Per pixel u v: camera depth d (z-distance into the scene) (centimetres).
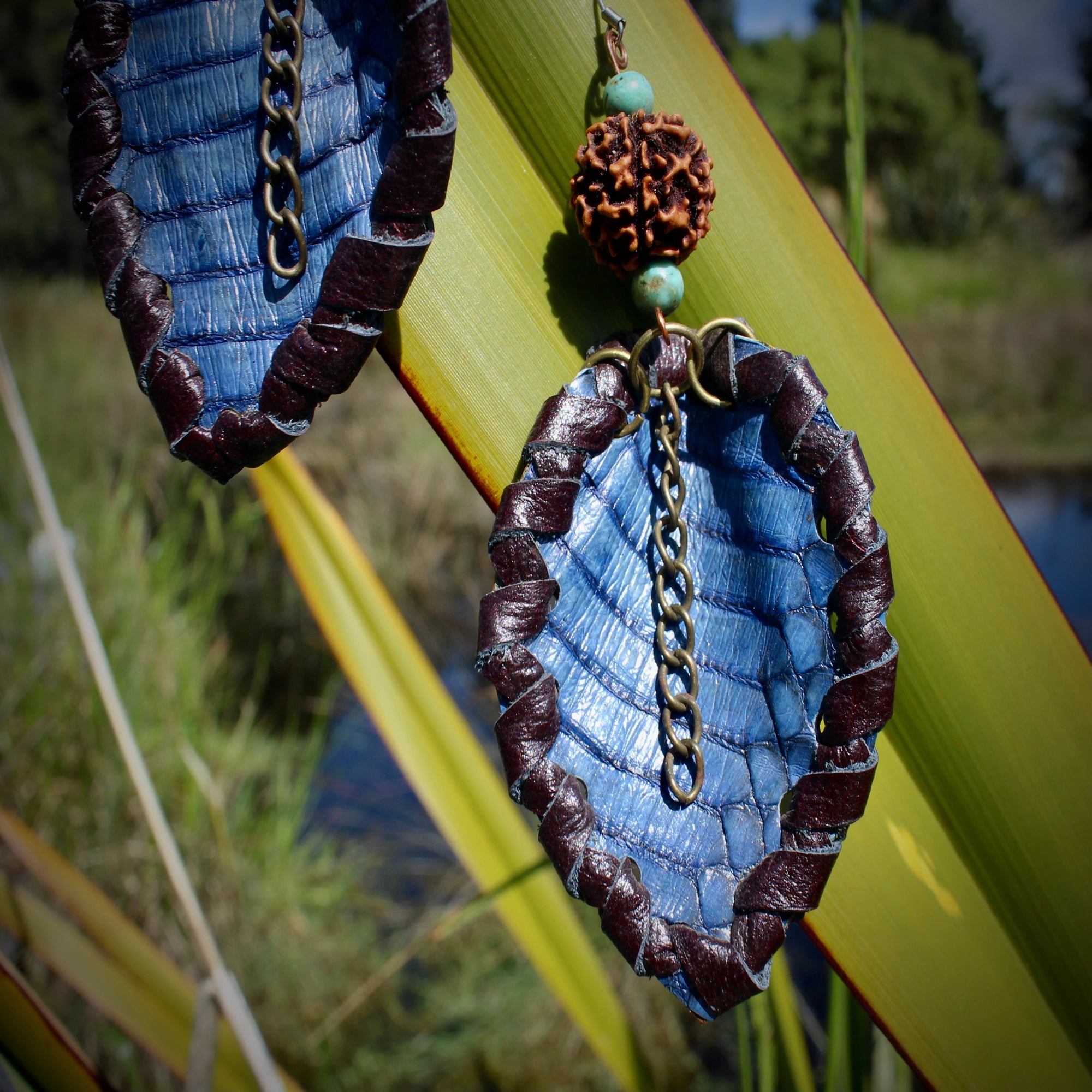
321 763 84
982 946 24
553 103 23
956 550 24
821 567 22
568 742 22
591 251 23
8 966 27
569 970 35
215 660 78
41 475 33
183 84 21
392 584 93
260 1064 28
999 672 24
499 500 23
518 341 23
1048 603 24
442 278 22
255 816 74
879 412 24
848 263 24
